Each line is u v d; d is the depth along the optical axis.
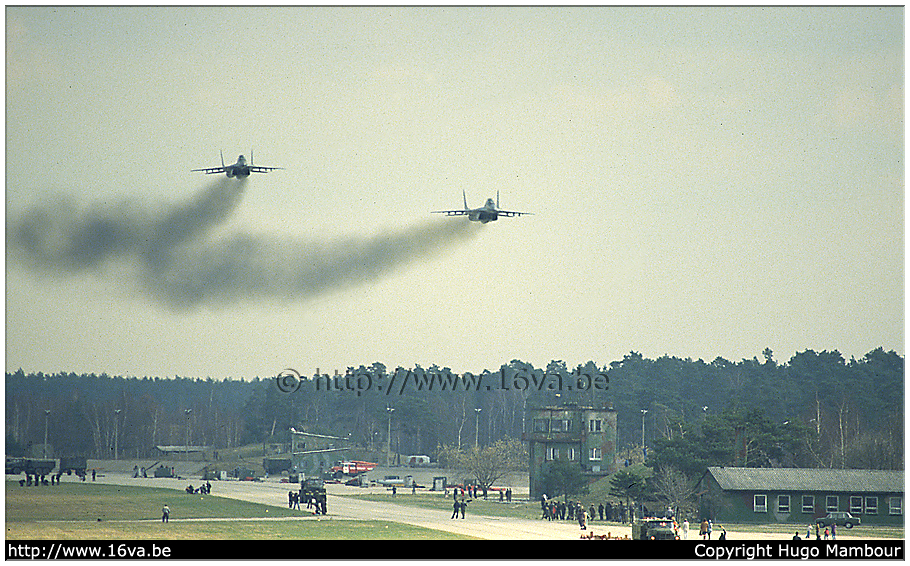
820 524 197.88
